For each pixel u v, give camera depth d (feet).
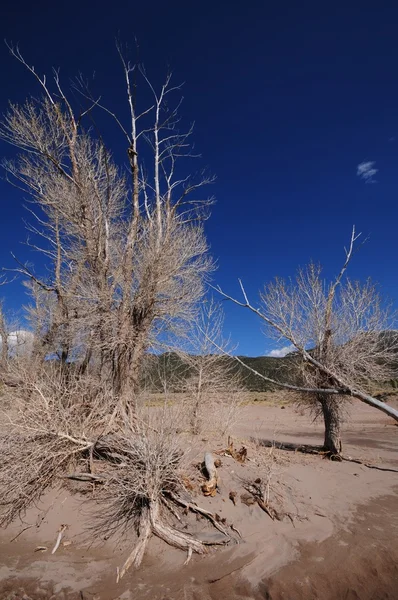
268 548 17.56
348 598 14.56
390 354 28.48
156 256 28.55
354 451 36.24
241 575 15.85
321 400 32.14
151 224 30.68
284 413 69.56
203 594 14.79
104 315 27.91
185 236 31.40
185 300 30.81
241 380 35.78
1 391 25.48
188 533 18.29
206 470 22.68
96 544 18.22
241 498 21.03
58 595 14.90
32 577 15.93
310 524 19.60
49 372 28.19
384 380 30.55
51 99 32.09
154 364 33.06
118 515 19.63
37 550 17.88
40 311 35.83
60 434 22.22
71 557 17.31
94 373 30.37
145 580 15.64
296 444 39.32
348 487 24.77
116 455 21.88
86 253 30.45
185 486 21.06
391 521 20.25
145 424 23.77
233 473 23.49
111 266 30.55
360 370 30.40
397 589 14.89
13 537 18.94
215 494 21.11
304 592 14.88
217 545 17.80
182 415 28.99
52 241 34.37
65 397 26.12
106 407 25.73
